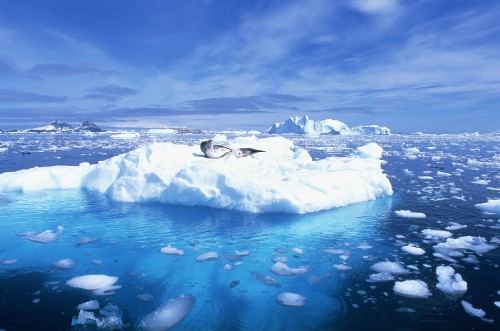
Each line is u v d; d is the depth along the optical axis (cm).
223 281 553
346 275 571
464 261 621
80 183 1236
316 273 579
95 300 485
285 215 900
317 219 874
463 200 1111
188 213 913
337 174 1040
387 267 591
